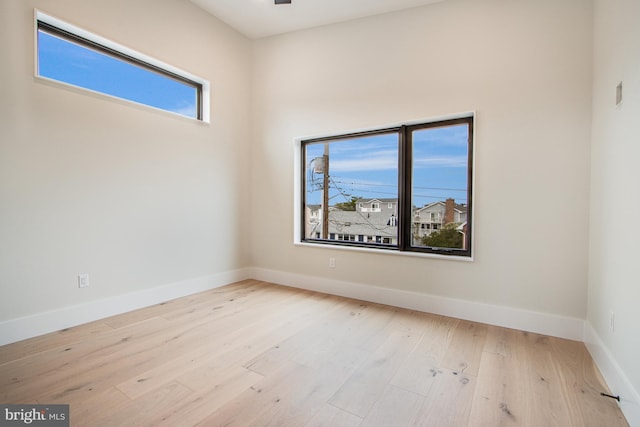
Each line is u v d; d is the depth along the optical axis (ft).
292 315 9.36
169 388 5.58
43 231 7.75
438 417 4.92
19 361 6.44
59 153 8.00
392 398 5.39
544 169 8.14
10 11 7.16
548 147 8.09
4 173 7.14
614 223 5.85
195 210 11.41
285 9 10.93
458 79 9.21
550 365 6.56
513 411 5.08
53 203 7.91
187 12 10.87
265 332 8.09
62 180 8.06
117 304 9.20
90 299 8.63
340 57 11.32
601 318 6.51
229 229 12.71
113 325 8.41
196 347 7.21
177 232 10.84
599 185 6.89
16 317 7.34
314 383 5.81
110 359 6.59
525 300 8.39
